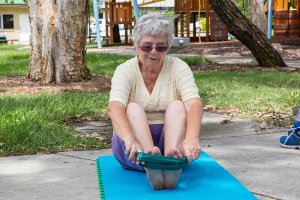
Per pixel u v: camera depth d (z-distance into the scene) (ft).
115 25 87.81
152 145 10.69
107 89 25.90
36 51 28.45
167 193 10.24
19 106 19.06
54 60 28.12
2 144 14.60
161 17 11.25
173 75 11.65
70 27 27.94
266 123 17.84
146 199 9.84
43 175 11.97
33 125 16.15
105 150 14.52
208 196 10.00
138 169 11.82
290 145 14.35
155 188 10.43
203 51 56.34
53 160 13.38
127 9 82.02
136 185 10.82
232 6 35.86
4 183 11.40
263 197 10.18
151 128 11.59
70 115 18.75
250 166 12.48
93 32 145.07
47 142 14.80
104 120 18.65
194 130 10.64
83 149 14.64
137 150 10.29
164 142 11.01
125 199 9.84
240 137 15.92
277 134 16.34
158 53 11.16
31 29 28.45
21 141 14.79
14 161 13.34
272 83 27.25
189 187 10.62
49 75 28.09
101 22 149.69
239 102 21.54
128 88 11.46
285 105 20.66
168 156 10.47
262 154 13.69
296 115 14.44
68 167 12.64
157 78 11.64
